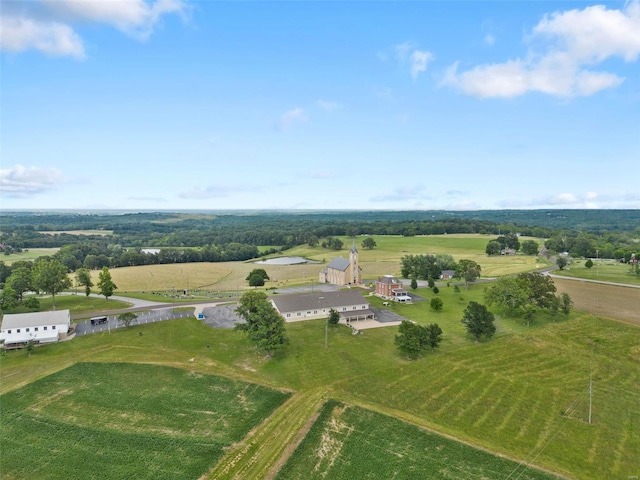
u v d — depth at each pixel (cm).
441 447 4912
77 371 6919
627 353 7531
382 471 4534
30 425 5409
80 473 4550
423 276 14925
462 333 8756
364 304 10400
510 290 9744
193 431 5306
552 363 7194
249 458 4762
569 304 9775
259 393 6222
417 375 6756
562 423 5431
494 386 6391
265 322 7694
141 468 4631
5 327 8238
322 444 4969
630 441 5072
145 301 11994
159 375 6800
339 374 6806
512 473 4497
